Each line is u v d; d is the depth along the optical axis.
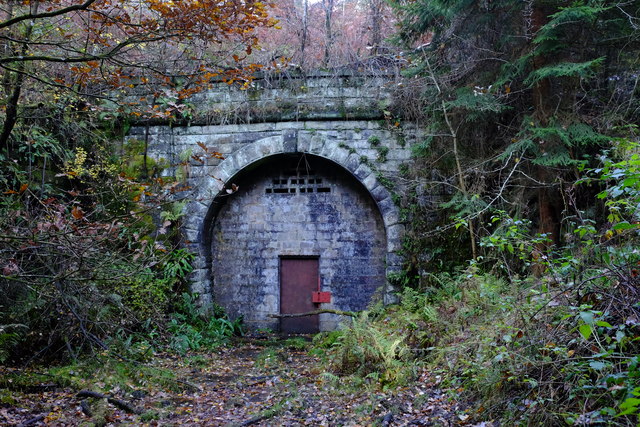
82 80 6.03
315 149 10.19
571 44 7.50
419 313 7.96
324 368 7.25
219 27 5.32
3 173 8.73
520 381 4.19
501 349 4.30
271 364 8.16
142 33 5.24
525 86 8.35
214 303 10.94
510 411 4.05
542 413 3.71
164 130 10.52
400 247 9.88
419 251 9.66
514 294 5.47
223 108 10.49
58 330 6.84
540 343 4.15
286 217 10.91
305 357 8.75
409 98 9.88
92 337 7.00
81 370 6.54
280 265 10.99
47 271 6.46
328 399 5.92
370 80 10.15
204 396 6.32
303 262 10.95
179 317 9.87
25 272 5.77
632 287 3.55
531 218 8.54
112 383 6.32
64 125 9.52
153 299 9.20
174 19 5.07
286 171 10.98
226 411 5.68
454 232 9.51
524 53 7.77
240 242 11.04
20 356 6.87
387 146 10.09
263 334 10.73
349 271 10.62
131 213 5.54
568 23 7.20
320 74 10.25
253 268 10.96
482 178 8.54
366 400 5.68
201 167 10.52
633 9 7.05
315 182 10.86
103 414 5.15
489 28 8.12
